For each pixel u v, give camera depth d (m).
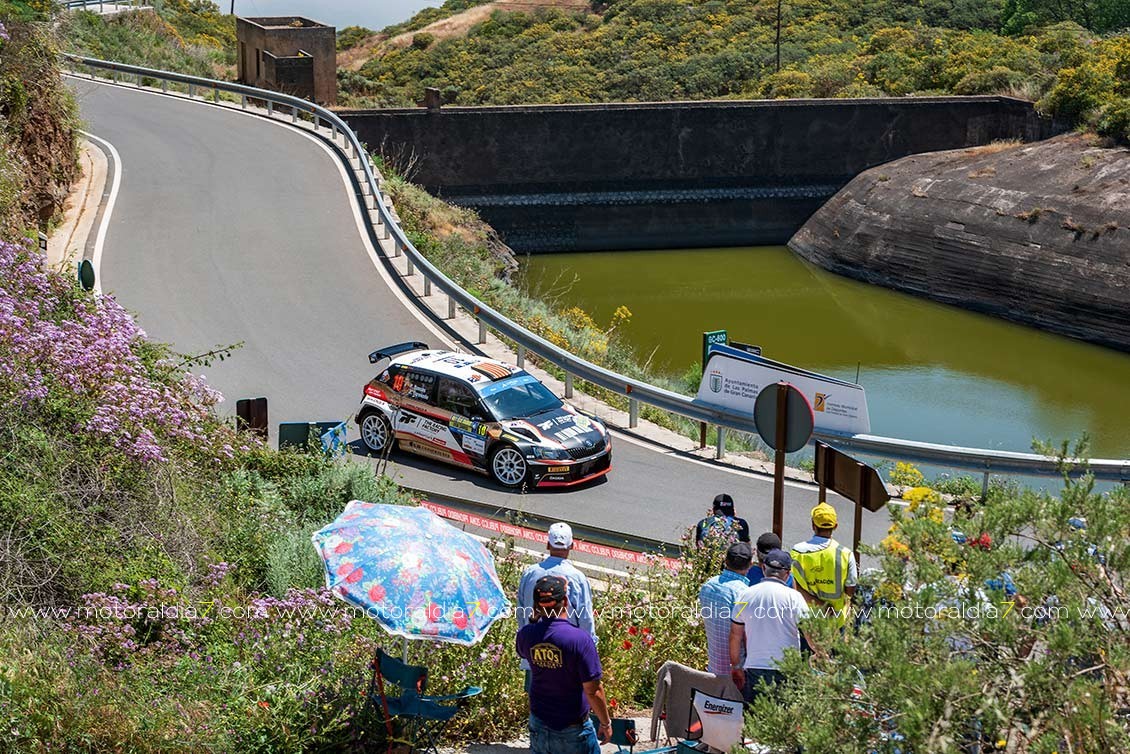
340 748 6.76
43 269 13.54
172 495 9.69
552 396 16.52
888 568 5.04
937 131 54.38
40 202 24.09
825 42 79.06
